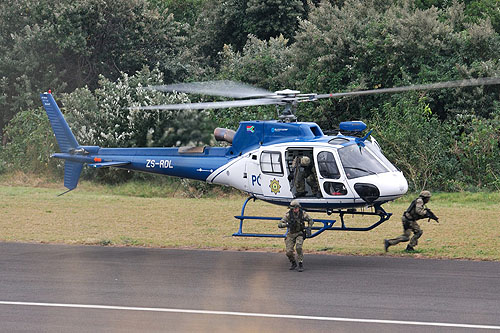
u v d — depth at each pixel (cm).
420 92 11206
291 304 4225
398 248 6206
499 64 11188
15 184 11644
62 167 11794
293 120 6081
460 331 3647
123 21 15362
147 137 11075
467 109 11250
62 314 4053
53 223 7838
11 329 3769
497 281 4816
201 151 6481
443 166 10481
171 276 5075
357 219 8188
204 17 17675
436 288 4616
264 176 5928
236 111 11619
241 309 4122
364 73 11919
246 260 5709
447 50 11769
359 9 13175
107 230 7419
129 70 15512
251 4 16375
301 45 12812
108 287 4731
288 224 5238
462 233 6962
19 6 14988
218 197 10512
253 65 13412
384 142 10631
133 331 3709
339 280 4894
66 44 14350
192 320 3897
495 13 13688
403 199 9731
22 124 12744
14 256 5903
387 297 4381
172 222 7994
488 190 10175
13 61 14538
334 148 5597
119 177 11381
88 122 11725
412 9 13275
